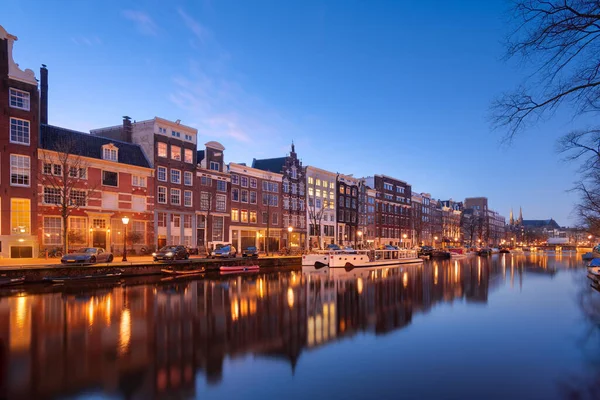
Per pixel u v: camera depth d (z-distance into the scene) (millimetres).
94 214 45062
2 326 15352
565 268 55156
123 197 48688
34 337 13773
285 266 53219
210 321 16844
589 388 10031
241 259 46312
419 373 10977
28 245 38719
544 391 9805
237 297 23797
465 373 11047
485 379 10609
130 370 10805
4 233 37469
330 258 52906
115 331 14789
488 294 27078
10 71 38438
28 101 39625
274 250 73750
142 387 9688
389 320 18000
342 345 13750
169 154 54875
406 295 26078
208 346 13172
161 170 53719
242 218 67438
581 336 15203
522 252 146750
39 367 10844
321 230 85875
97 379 10109
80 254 32938
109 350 12453
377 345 13781
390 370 11211
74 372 10531
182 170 56656
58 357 11672
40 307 19453
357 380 10430
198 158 64812
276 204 75000
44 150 40656
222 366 11336
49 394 9156
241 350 12852
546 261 75812
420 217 129500
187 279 34344
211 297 23594
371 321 17734
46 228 40875
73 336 13984
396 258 65812
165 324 16109
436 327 16672
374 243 105312
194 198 58281
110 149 47719
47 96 46844
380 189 109625
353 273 43844
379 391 9695
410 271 48000
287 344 13688
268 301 22609
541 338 14820
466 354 12820
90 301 21484
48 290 25719
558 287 31578
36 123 40156
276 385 9992
